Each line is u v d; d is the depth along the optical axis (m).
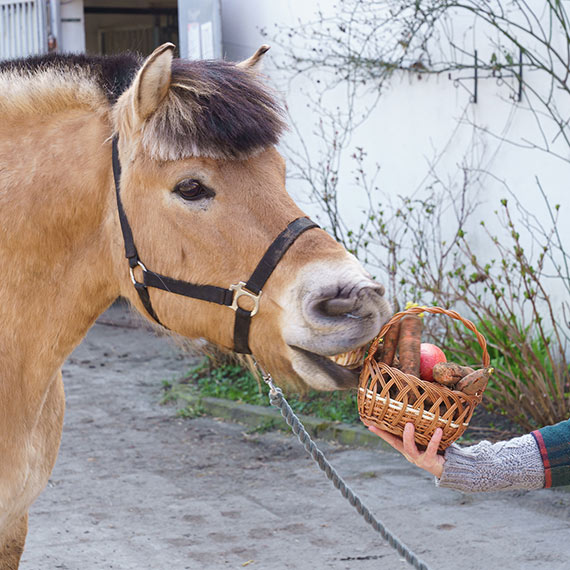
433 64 6.79
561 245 6.19
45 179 2.33
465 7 6.37
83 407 6.82
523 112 6.32
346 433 5.75
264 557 4.08
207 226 2.17
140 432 6.16
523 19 6.27
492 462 2.15
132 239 2.25
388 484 4.98
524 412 5.51
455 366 2.05
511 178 6.43
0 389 2.35
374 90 7.18
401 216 7.06
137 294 2.29
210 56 7.93
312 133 7.69
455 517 4.48
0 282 2.35
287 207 2.17
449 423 2.04
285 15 7.70
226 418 6.45
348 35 7.25
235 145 2.12
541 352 5.69
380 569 3.91
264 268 2.13
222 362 7.01
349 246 6.73
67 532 4.38
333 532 4.36
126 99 2.24
